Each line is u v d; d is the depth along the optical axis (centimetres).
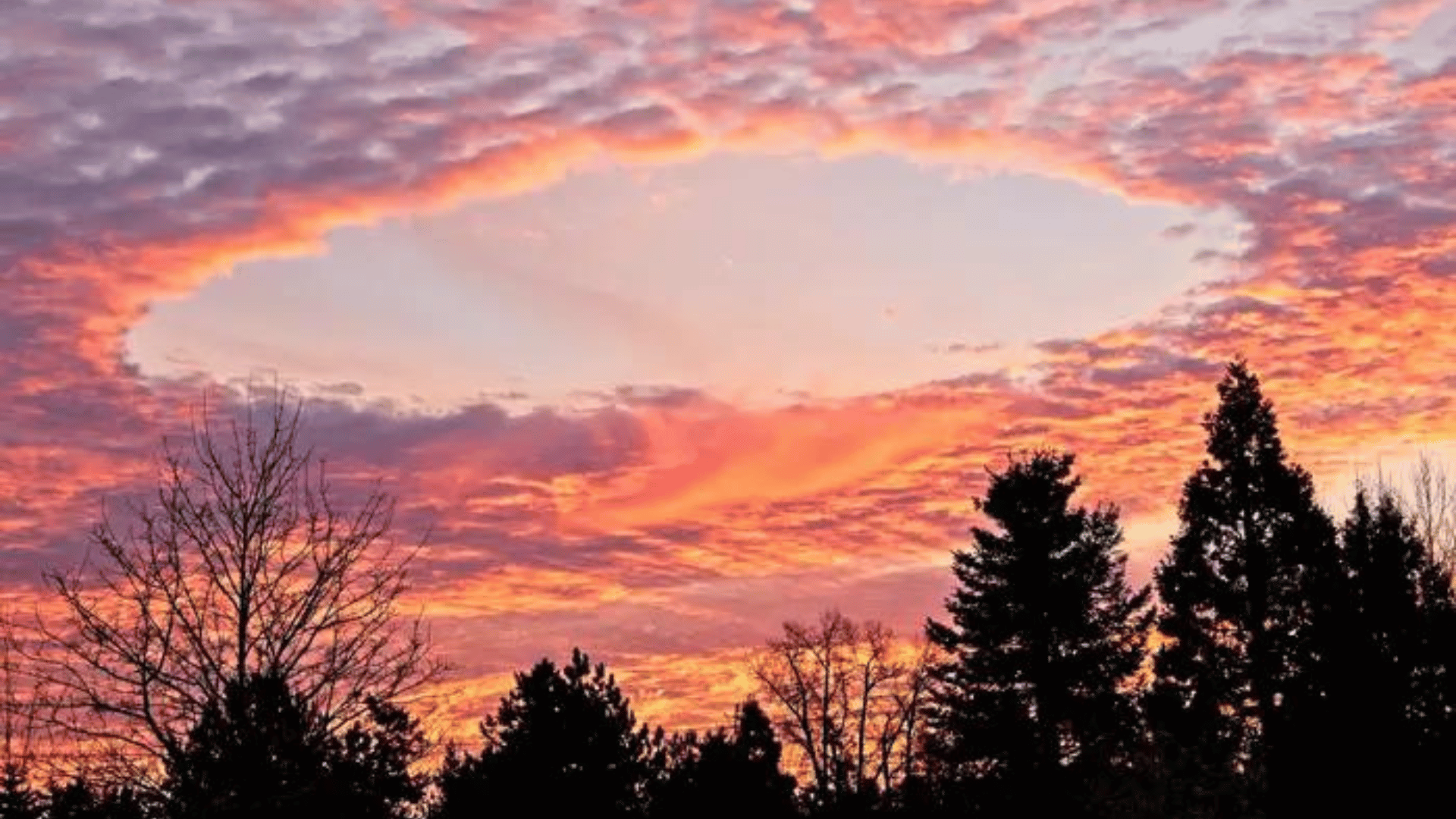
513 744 3100
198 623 1561
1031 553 4581
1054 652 4519
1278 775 2056
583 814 3084
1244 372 4872
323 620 1600
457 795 2942
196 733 1528
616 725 3250
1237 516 4675
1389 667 2025
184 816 1485
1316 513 4400
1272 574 4419
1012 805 4269
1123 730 4312
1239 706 4231
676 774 3594
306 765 1544
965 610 4619
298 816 1528
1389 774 1953
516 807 3008
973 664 4597
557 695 3206
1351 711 2005
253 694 1539
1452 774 1942
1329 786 1984
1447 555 3781
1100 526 4722
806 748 6200
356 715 1603
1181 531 4800
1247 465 4716
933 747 4762
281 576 1598
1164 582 4694
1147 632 4691
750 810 3653
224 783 1511
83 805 1501
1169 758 3306
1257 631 4362
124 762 1516
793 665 6294
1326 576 2141
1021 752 4400
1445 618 2059
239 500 1595
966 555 4731
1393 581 2084
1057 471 4712
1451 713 2005
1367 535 2162
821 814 4562
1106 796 3541
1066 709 4425
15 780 1497
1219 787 2969
